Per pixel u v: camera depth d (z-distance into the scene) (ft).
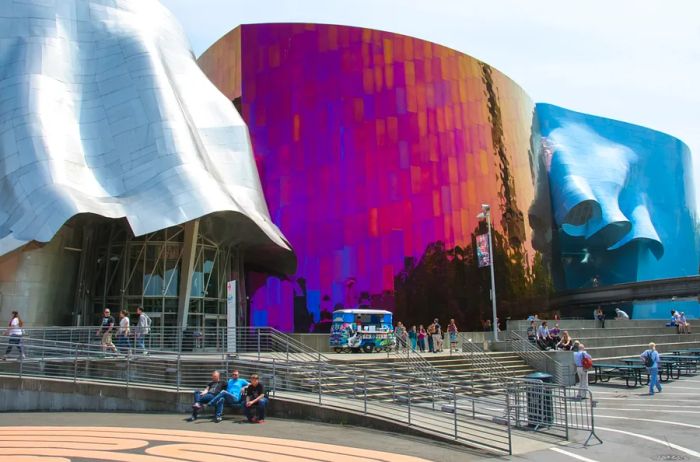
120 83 95.40
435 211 134.62
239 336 76.69
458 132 142.92
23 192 80.38
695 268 227.20
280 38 138.21
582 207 196.54
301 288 124.98
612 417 51.08
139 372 58.44
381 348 89.45
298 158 131.44
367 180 131.44
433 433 40.04
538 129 188.55
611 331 109.81
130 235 91.86
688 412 53.98
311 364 52.95
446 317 130.00
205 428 43.80
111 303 90.63
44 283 84.33
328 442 38.19
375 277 127.03
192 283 93.81
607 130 220.02
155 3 114.42
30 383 55.31
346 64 136.67
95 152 89.30
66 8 101.76
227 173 100.83
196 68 111.86
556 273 193.06
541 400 45.50
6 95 89.04
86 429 43.04
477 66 151.74
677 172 229.04
